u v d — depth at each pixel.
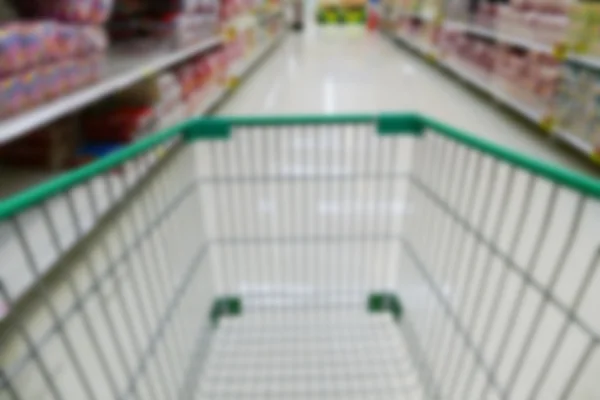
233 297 1.59
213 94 4.29
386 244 1.68
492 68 4.61
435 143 1.27
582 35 2.79
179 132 1.16
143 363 1.14
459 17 5.85
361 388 1.28
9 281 1.35
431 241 1.38
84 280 1.64
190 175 1.43
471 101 4.89
